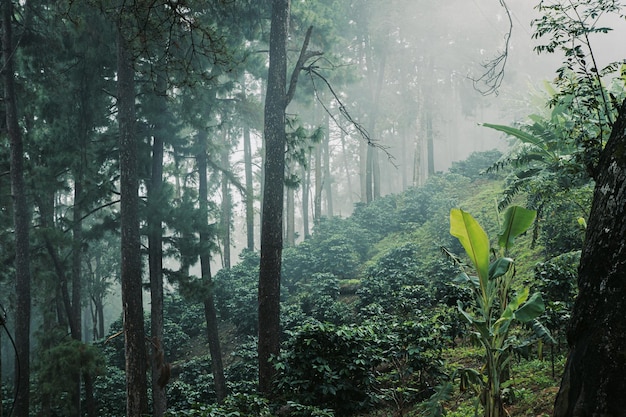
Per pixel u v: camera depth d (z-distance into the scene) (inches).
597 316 106.3
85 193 718.5
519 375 354.3
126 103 585.6
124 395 867.4
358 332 418.6
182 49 573.9
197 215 722.2
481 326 251.4
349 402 402.6
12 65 651.5
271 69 556.4
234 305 975.6
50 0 664.4
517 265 626.5
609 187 112.6
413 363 391.9
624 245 105.2
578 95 271.7
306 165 684.7
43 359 625.6
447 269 684.7
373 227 1178.6
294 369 409.7
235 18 679.7
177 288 743.1
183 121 729.0
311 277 1037.2
